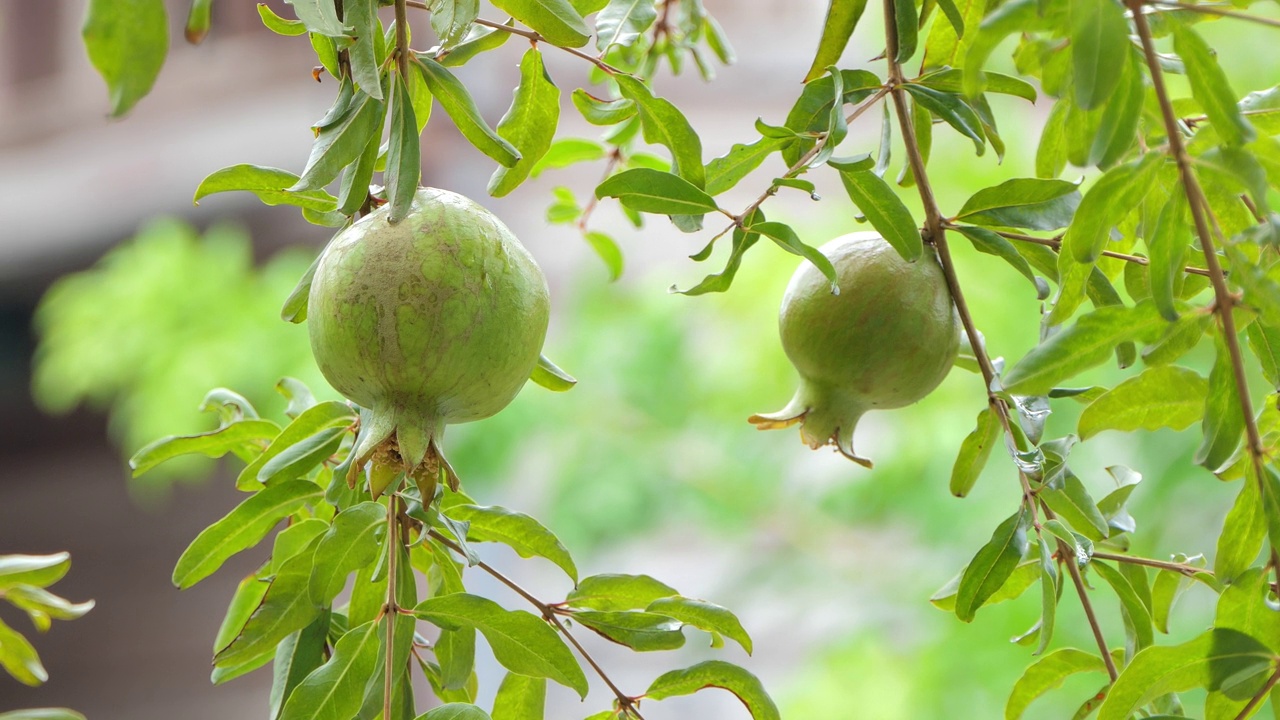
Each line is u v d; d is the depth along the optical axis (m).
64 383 3.20
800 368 1.42
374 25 1.32
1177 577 1.42
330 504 1.40
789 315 1.41
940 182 2.76
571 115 3.04
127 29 1.21
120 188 2.97
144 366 3.04
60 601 1.40
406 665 1.35
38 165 2.99
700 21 1.55
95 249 3.18
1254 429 1.30
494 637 1.34
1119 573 1.39
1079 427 1.35
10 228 3.05
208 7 1.22
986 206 1.39
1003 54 2.60
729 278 1.38
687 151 1.39
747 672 1.37
